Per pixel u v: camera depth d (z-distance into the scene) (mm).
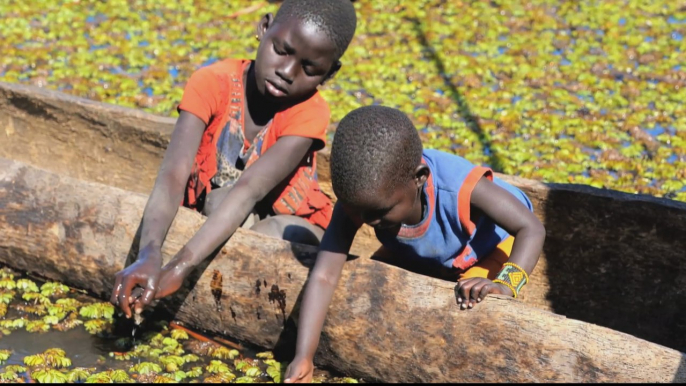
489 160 7914
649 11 12000
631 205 5113
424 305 4152
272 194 5215
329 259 4328
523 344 3922
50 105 6387
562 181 7559
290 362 4484
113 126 6297
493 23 11453
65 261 5016
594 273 5355
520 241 4199
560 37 11016
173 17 11461
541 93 9555
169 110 8703
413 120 8781
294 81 4785
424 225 4391
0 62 9648
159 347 4758
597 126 8688
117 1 11820
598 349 3785
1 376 4422
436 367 4145
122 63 9938
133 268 4227
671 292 5180
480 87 9609
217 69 5062
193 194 5156
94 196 4898
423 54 10523
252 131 5094
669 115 9086
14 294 5145
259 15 11578
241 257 4562
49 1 11812
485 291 4004
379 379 4367
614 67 10242
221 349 4758
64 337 4816
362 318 4281
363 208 3990
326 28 4715
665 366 3682
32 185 5082
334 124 8531
